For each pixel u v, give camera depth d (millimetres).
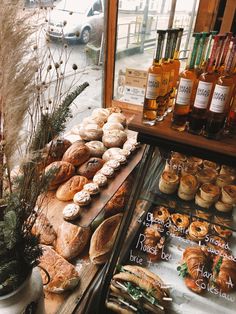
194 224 1234
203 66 815
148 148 984
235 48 719
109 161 1392
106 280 1145
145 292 1158
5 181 679
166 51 863
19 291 716
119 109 1820
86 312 1101
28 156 601
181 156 1146
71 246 1173
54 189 1259
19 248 698
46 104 627
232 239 1211
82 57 1149
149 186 1131
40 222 1103
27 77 528
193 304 1146
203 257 1190
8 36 485
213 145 813
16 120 553
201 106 812
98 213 1125
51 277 1068
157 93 870
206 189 1067
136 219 1263
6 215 615
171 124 905
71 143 1475
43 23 539
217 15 1316
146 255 1253
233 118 846
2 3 470
